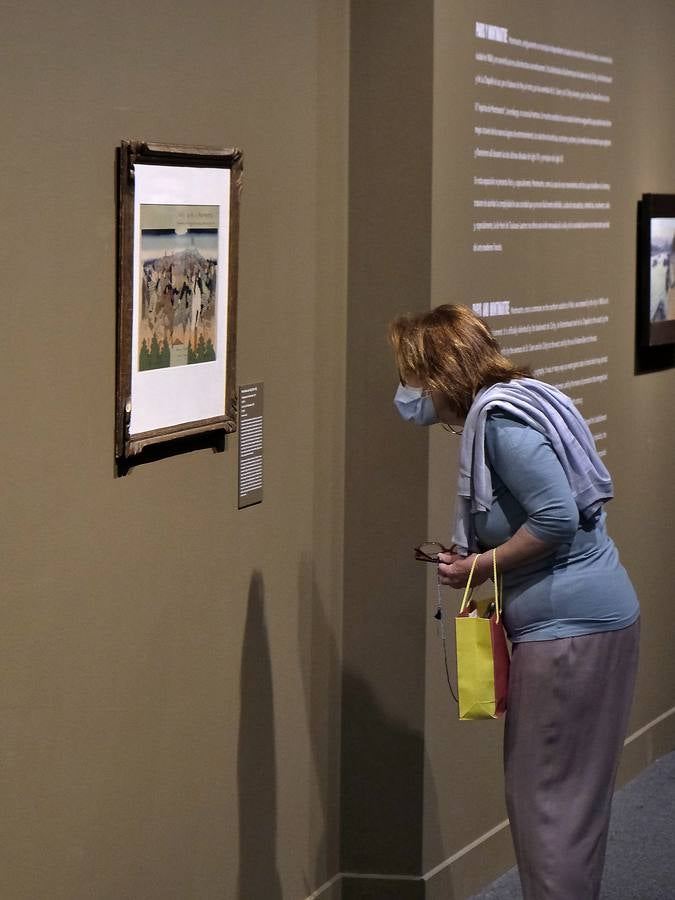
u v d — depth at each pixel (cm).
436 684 414
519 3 423
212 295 333
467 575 334
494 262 421
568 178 461
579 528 336
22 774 289
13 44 269
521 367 344
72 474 295
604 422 501
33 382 281
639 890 440
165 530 328
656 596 553
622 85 493
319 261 384
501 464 323
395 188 390
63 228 286
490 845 453
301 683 393
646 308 514
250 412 358
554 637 330
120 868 323
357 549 407
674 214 530
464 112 399
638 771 545
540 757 336
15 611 282
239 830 370
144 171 303
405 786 414
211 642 350
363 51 389
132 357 306
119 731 318
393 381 396
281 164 362
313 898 406
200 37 324
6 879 287
